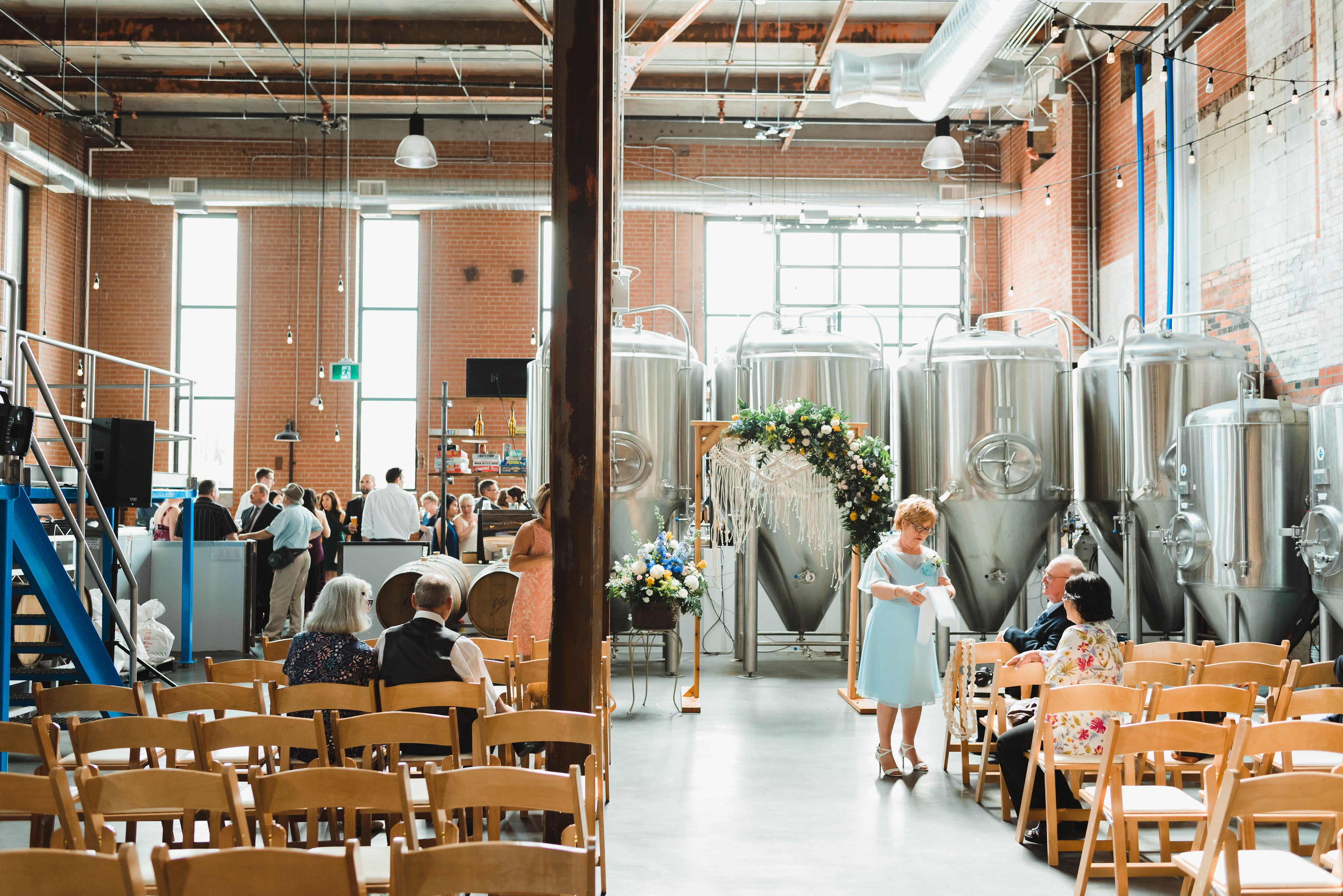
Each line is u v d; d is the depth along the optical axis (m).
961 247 17.05
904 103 10.95
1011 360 9.54
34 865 2.11
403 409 16.98
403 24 13.57
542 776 2.76
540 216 17.05
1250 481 7.95
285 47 13.36
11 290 6.55
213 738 3.46
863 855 4.54
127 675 8.83
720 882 4.19
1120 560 10.10
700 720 7.60
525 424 16.84
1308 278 9.11
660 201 15.37
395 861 2.15
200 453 16.89
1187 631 8.70
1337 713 4.12
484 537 10.74
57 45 13.62
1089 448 9.98
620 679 9.45
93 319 16.66
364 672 4.61
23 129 13.73
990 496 9.46
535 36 13.58
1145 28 11.84
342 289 16.80
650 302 16.98
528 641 6.39
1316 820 3.65
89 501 8.70
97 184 15.22
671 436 10.02
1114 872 4.13
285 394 16.80
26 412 6.13
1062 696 4.30
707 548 11.01
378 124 16.81
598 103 4.59
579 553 4.55
